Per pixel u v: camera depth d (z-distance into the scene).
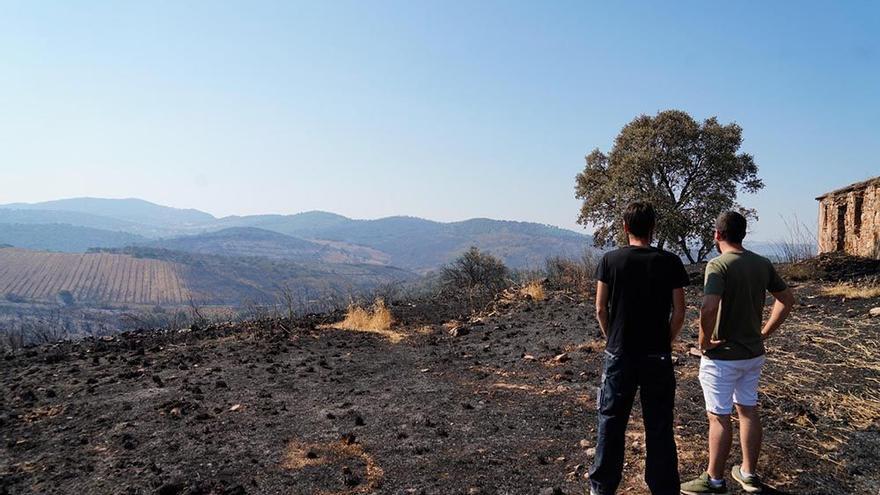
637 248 3.81
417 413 6.00
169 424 5.67
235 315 13.73
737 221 3.96
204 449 5.00
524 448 4.91
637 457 4.60
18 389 6.97
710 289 3.81
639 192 19.45
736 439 4.89
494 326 11.34
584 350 8.63
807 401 5.68
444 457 4.75
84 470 4.54
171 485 4.16
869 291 10.68
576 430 5.32
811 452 4.52
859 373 6.38
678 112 20.62
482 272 20.03
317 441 5.18
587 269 17.25
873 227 14.77
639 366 3.70
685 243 20.39
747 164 20.64
